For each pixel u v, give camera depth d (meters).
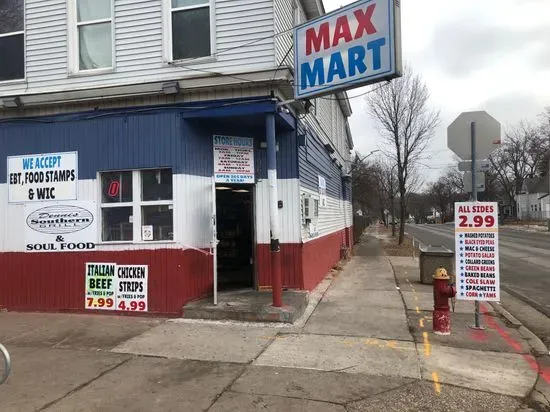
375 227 71.94
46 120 9.45
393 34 7.11
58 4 9.75
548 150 76.31
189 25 9.20
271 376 5.61
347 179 22.41
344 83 7.71
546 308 10.12
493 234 7.57
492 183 87.19
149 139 8.94
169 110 8.88
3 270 9.54
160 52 9.18
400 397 5.04
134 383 5.44
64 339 7.31
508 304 10.59
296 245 10.03
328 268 14.90
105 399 5.01
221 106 8.77
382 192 57.47
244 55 8.86
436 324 7.48
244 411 4.70
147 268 8.77
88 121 9.23
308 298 9.76
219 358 6.27
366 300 10.15
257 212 10.10
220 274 12.07
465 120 8.25
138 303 8.77
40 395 5.12
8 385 5.42
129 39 9.32
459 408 4.80
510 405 4.89
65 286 9.19
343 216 21.27
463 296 7.68
